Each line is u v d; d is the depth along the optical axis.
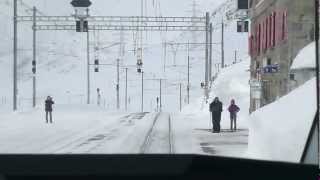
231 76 57.03
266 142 13.81
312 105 12.47
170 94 136.50
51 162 5.30
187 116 54.09
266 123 14.53
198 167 5.10
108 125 39.94
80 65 161.75
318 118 7.08
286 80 33.19
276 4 36.91
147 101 131.12
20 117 49.25
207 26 61.34
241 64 60.50
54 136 29.50
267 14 40.81
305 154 7.71
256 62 45.88
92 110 68.81
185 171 4.95
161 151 20.73
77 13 51.28
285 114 13.80
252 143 15.30
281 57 34.84
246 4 51.22
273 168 5.12
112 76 149.25
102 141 26.05
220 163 5.22
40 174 4.78
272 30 38.59
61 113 59.94
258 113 15.88
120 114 60.84
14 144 24.59
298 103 13.74
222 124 39.94
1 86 147.38
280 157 12.02
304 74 27.48
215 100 32.44
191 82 143.00
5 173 4.77
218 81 57.06
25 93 139.75
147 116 55.53
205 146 23.55
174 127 37.22
